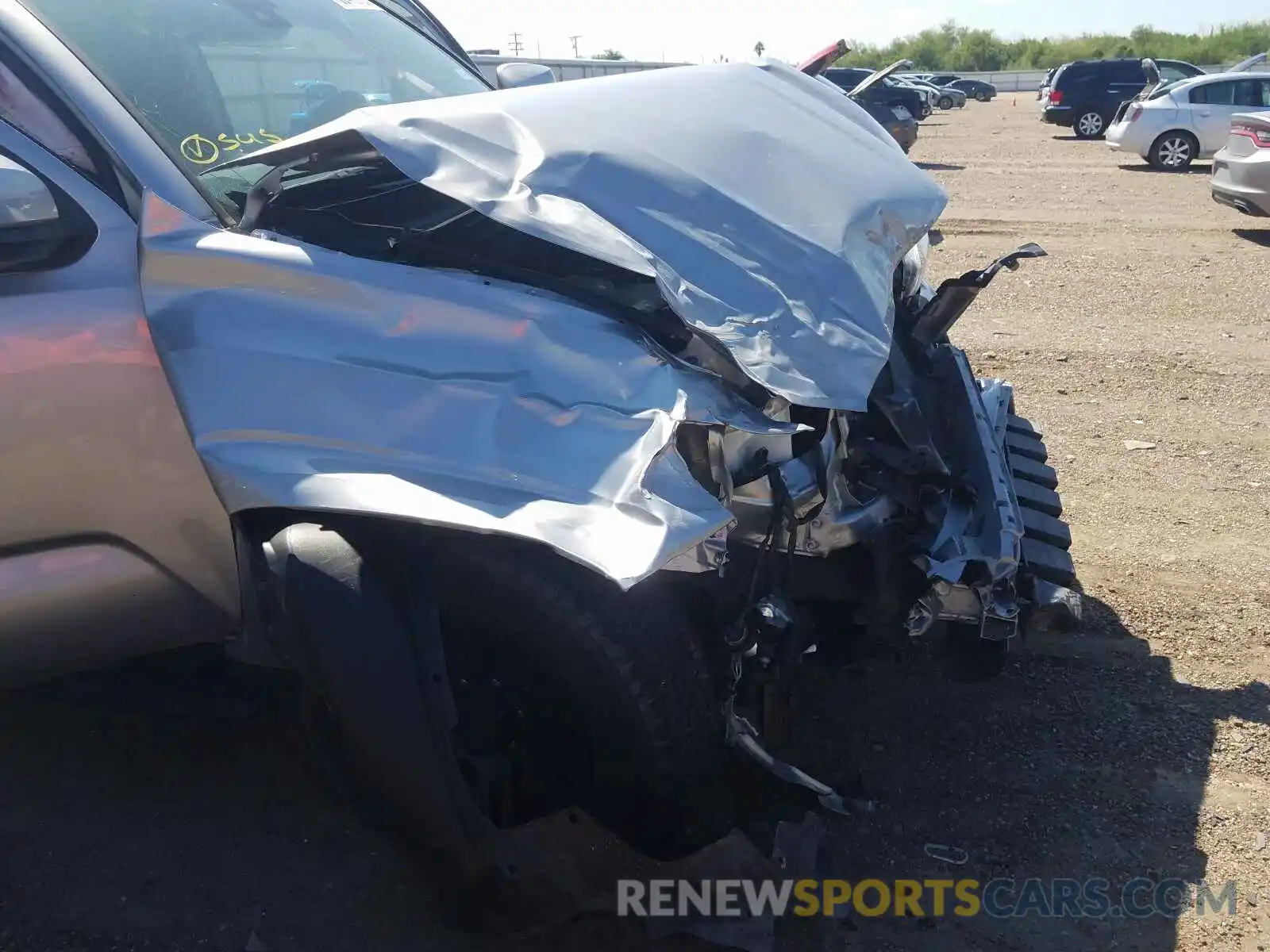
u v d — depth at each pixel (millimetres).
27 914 2393
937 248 10078
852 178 2648
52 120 2168
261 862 2543
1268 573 3863
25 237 2078
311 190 2537
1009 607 2492
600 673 2072
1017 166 17125
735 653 2289
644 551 1744
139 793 2766
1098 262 9359
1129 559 3980
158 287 2062
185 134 2650
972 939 2316
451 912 2066
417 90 3371
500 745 2180
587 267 2371
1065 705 3125
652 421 1940
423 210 2561
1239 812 2688
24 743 2949
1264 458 4934
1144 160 17547
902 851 2570
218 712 2596
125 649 2305
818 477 2387
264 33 3059
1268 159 10062
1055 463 4887
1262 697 3152
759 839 2270
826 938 2312
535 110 2385
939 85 41438
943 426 2863
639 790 2150
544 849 1998
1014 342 6859
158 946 2312
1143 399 5762
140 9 2809
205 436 1981
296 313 2029
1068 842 2602
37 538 2158
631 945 2275
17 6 2262
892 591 2557
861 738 2971
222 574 2215
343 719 1899
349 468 1912
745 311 2145
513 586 2051
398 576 1933
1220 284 8430
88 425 2102
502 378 1988
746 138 2584
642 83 2725
